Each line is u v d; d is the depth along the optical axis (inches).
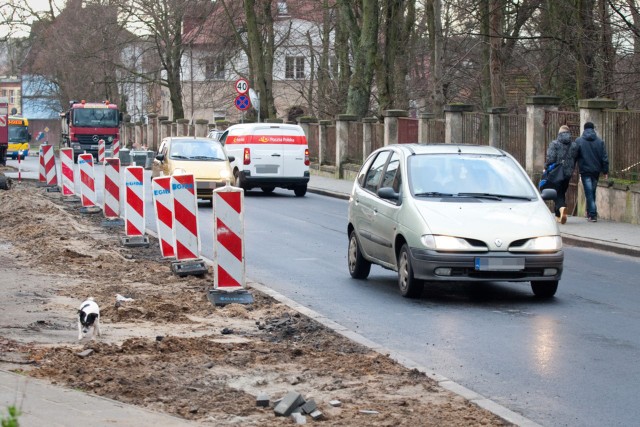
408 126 2541.8
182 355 644.1
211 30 4463.6
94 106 4138.8
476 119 2150.6
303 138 2348.7
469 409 524.7
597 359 668.1
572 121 1754.4
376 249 986.1
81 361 607.8
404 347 706.2
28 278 989.2
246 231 1517.0
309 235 1467.8
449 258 872.3
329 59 4498.0
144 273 1035.3
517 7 2600.9
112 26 4918.8
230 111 5310.0
